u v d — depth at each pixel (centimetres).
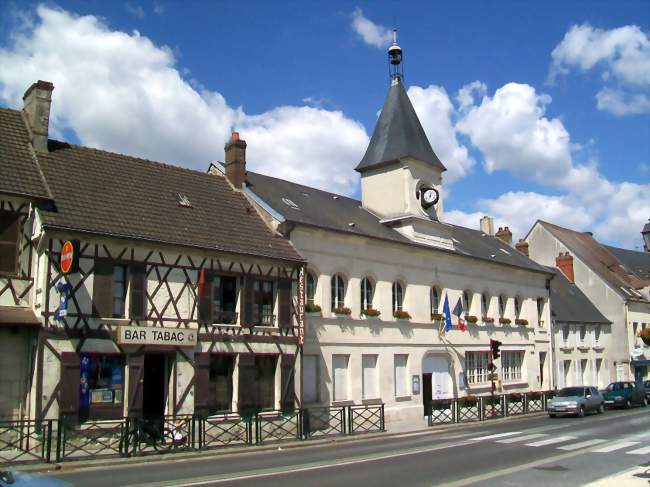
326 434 1917
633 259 5041
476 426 2247
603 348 4003
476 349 2888
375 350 2358
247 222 2095
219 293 1878
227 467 1262
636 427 2020
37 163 1725
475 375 2892
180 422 1669
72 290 1552
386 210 2761
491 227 3831
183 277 1770
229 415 1812
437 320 2673
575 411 2478
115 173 1927
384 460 1331
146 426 1518
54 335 1509
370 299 2411
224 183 2275
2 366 1501
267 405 1936
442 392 2683
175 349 1722
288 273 2033
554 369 3481
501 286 3155
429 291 2669
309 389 2103
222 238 1909
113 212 1731
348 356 2259
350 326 2273
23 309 1527
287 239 2098
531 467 1227
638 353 4078
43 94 1828
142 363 1642
